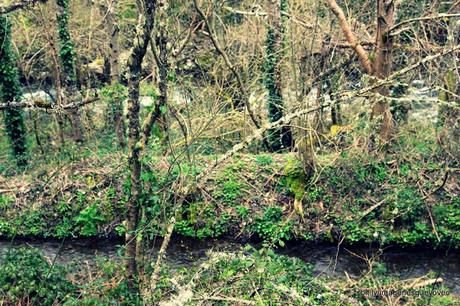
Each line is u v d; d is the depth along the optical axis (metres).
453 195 13.77
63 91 17.31
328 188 14.32
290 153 15.96
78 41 19.59
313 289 9.66
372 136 14.72
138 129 7.61
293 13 13.91
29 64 20.12
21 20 18.58
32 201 14.98
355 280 11.35
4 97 16.81
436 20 13.48
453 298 10.21
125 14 21.25
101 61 21.95
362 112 13.67
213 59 15.41
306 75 12.48
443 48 11.77
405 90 14.44
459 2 13.33
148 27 6.79
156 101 7.41
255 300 8.66
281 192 14.54
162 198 8.44
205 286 9.20
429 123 15.93
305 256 13.26
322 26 14.62
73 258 13.42
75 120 17.39
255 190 14.70
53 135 19.22
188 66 14.59
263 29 16.88
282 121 7.69
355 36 14.39
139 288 8.28
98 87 20.39
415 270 12.42
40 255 9.40
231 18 18.11
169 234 8.04
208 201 14.42
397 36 14.75
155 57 6.99
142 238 8.14
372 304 9.50
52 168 15.98
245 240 14.07
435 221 13.38
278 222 14.08
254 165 15.26
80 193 14.86
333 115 15.90
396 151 14.80
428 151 15.05
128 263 8.23
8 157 17.83
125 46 20.61
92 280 9.30
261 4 18.20
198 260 12.88
